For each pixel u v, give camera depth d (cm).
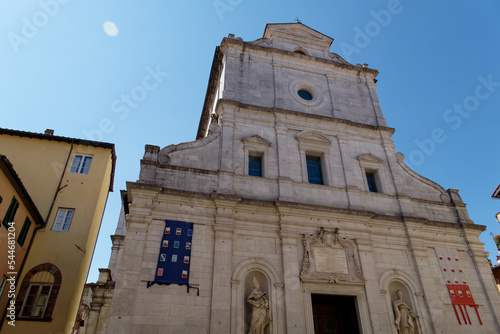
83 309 2594
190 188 2000
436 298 2023
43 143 2333
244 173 2166
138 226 1789
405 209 2305
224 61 2697
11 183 1705
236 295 1741
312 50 3044
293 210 2048
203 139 2227
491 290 2138
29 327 1783
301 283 1867
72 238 2062
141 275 1683
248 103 2498
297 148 2370
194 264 1777
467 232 2319
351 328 1912
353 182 2333
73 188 2223
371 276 1984
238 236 1922
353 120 2688
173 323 1609
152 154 2050
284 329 1731
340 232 2078
